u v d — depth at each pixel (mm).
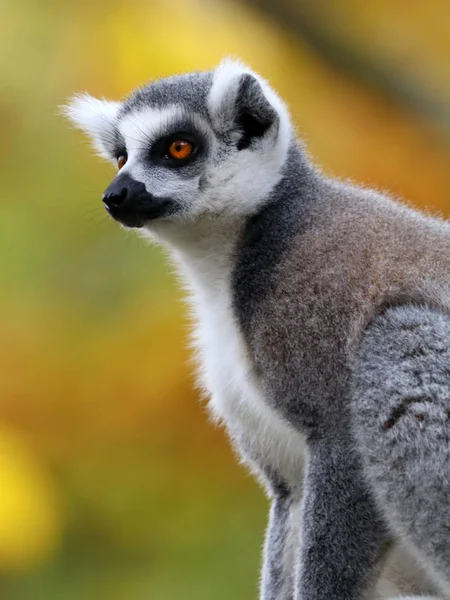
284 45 13781
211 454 13297
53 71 13930
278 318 8797
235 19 13742
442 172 13633
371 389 8406
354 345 8539
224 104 9500
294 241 9109
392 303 8641
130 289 13789
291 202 9391
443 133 13758
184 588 13062
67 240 14008
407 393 8305
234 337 9180
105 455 13312
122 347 13531
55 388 13430
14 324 13656
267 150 9477
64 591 13039
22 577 13062
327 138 13633
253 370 8977
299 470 9570
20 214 14055
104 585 13023
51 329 13648
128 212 9523
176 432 13312
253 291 9078
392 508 8383
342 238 8977
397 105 13812
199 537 13227
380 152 13656
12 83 14031
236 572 13094
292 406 8750
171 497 13297
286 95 13648
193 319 10391
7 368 13492
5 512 12820
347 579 8492
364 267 8781
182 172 9562
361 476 8469
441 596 8984
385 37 13766
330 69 13836
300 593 8594
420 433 8234
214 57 13633
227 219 9453
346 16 13719
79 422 13359
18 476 12953
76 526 13273
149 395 13328
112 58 13695
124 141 10039
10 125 14086
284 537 9648
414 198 13516
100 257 13945
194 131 9602
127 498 13297
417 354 8383
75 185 14086
